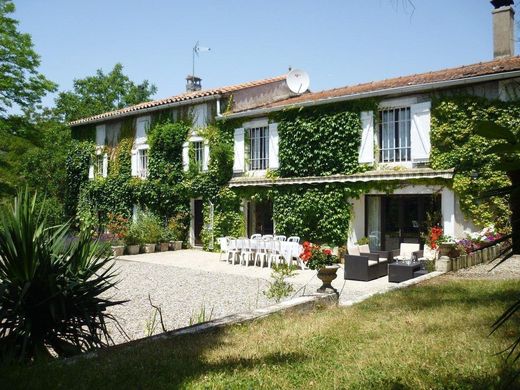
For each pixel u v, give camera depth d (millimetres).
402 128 15016
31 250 4859
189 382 4094
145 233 19812
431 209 14523
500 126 1573
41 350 4797
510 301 7129
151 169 22219
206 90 21188
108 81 40844
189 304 9617
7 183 21953
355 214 15766
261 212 18859
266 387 3994
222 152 19078
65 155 30438
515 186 1739
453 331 5574
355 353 4922
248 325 6281
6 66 19719
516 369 4004
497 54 15953
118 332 7504
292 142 17188
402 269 11656
